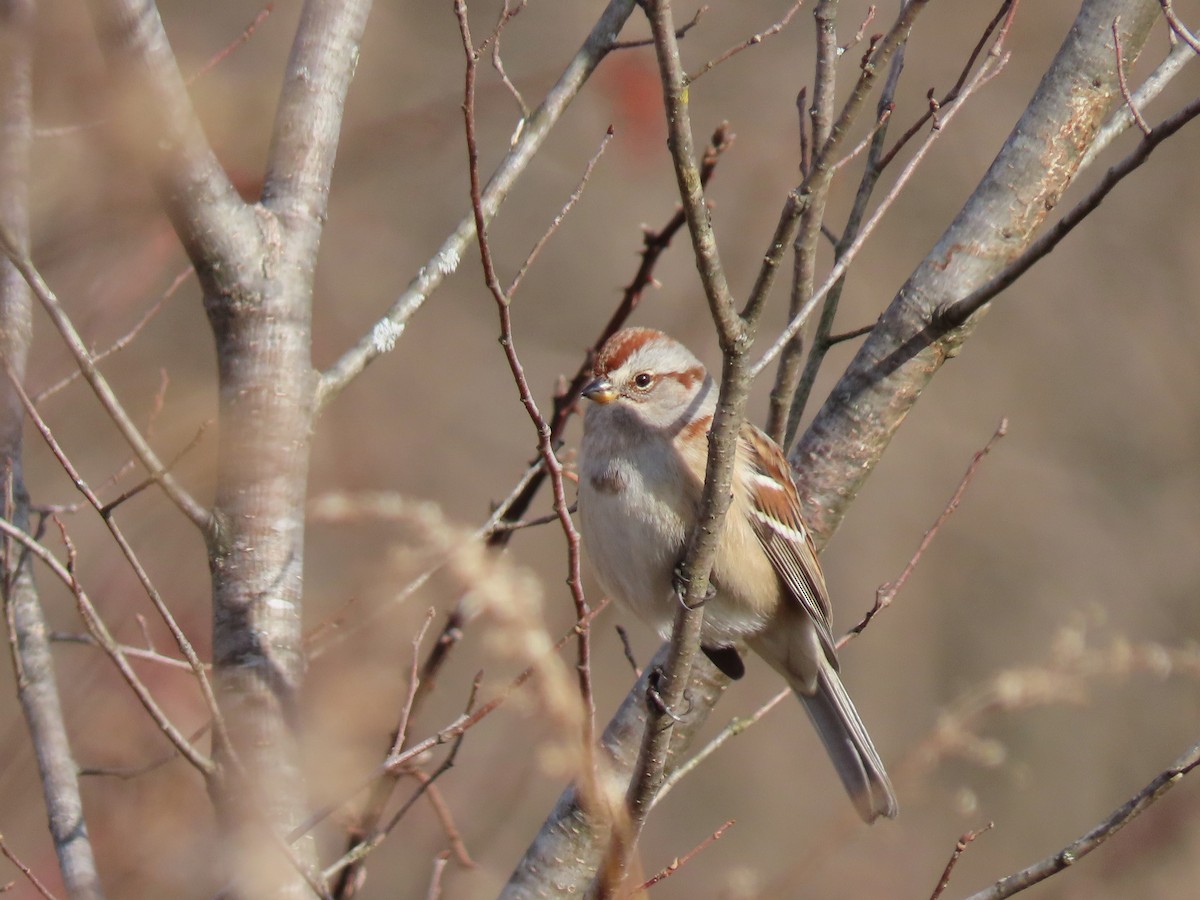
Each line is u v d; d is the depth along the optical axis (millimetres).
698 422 8680
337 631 8469
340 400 15078
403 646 8531
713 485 6379
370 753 7613
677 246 19500
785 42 18625
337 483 13875
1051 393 20984
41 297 6156
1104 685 16516
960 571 19828
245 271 7062
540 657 5586
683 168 5664
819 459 9039
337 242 17781
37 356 11172
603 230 19641
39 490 11742
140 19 6742
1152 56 20266
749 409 18156
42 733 7457
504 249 19281
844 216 18281
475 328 18984
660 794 7410
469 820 11070
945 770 17328
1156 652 9820
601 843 7746
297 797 6637
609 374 8695
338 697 7609
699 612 6473
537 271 19375
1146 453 20625
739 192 17828
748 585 8781
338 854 9344
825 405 9211
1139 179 21016
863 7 18578
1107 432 20797
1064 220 7441
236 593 6855
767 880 15016
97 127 7254
